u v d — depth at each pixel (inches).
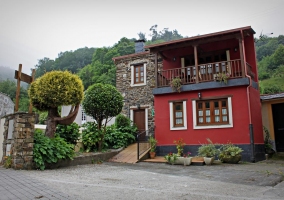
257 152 410.0
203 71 512.4
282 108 486.9
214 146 393.7
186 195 166.4
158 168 331.9
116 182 216.1
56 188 172.1
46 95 301.0
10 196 146.6
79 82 330.0
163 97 478.6
